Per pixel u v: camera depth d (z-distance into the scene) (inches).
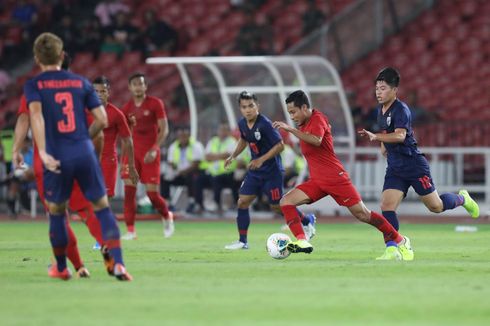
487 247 2004.2
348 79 4160.9
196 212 3257.9
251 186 1990.7
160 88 4249.5
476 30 4330.7
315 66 3250.5
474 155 3486.7
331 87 3270.2
